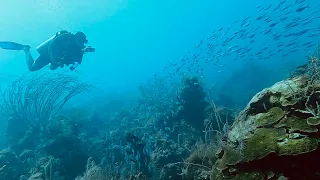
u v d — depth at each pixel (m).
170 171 5.88
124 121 14.82
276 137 2.67
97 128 16.08
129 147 6.86
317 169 2.38
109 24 116.25
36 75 12.66
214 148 4.82
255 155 2.64
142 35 143.62
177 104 10.59
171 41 150.62
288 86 3.10
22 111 11.77
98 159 9.88
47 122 11.45
